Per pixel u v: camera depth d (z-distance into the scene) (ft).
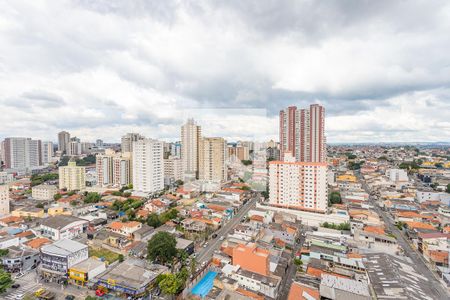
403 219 317.42
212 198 413.39
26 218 320.91
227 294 149.59
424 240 238.89
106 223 323.37
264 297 160.15
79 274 185.16
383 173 587.27
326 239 246.27
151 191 447.01
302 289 159.94
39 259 215.31
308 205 335.47
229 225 319.06
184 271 178.70
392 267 178.91
